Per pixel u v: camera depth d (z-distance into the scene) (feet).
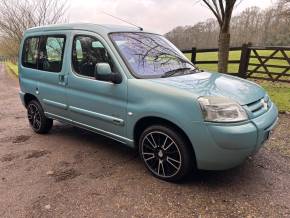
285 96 25.99
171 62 14.49
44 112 17.98
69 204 10.85
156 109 11.60
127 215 10.14
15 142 17.60
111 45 13.47
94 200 11.05
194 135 10.77
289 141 15.97
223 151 10.46
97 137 17.94
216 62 36.11
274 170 12.89
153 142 12.39
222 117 10.41
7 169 13.88
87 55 14.43
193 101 10.77
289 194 11.12
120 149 15.90
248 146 10.50
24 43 18.92
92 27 14.60
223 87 11.98
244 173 12.69
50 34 16.76
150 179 12.50
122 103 12.88
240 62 34.40
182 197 11.07
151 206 10.59
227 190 11.46
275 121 12.23
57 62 16.10
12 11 64.28
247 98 11.47
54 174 13.19
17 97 34.63
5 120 23.02
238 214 10.03
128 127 12.90
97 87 13.75
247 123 10.63
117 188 11.84
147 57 13.88
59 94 16.07
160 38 16.25
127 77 12.66
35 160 14.80
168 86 11.66
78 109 15.05
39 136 18.54
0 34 68.23
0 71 85.66
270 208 10.31
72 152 15.67
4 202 11.10
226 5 25.95
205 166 11.03
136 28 15.90
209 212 10.17
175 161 11.76
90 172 13.28
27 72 18.51
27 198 11.32
